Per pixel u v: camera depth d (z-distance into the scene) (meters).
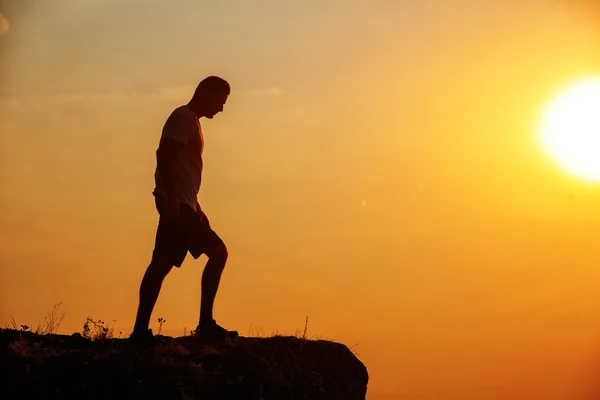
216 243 9.07
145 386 7.84
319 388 9.20
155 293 8.75
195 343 9.03
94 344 8.77
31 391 7.73
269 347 9.00
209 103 9.17
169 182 8.64
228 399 8.10
